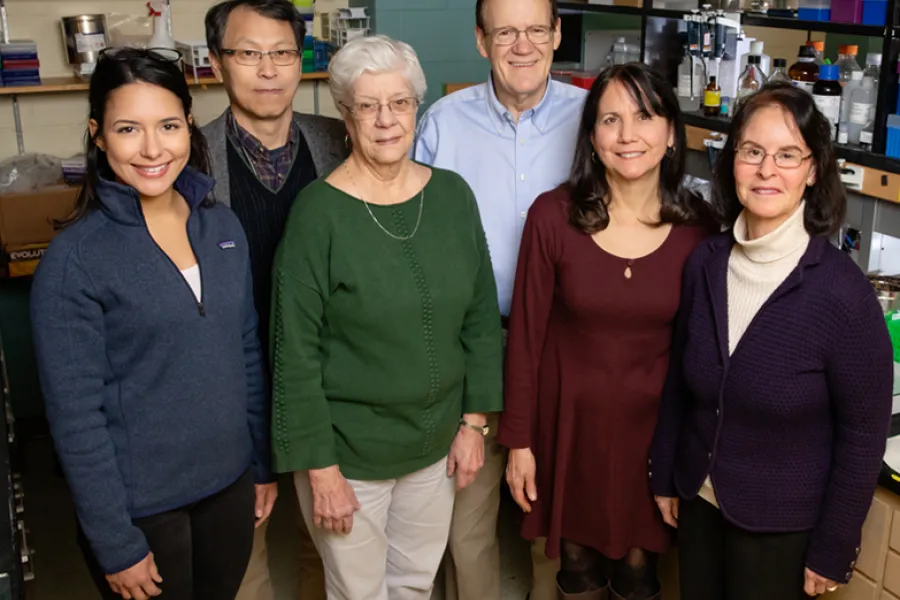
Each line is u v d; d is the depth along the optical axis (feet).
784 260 5.27
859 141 7.77
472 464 6.69
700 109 9.59
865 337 5.04
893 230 7.42
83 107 13.07
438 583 8.74
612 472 6.44
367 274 5.88
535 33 6.83
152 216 5.46
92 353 5.14
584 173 6.24
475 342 6.64
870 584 5.80
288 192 7.01
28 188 11.80
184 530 5.63
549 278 6.39
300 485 6.42
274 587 8.82
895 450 5.87
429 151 7.63
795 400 5.19
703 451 5.68
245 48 6.57
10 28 12.50
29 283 11.44
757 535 5.50
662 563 7.57
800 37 11.46
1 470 5.29
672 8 10.02
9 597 4.41
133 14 13.09
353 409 6.17
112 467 5.22
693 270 5.86
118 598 5.56
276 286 5.97
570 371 6.43
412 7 14.11
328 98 14.33
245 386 5.79
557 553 6.73
